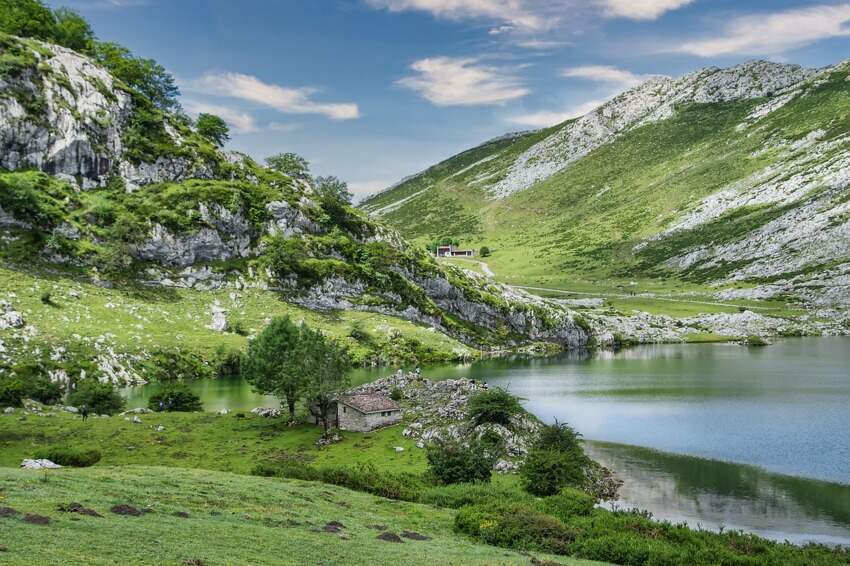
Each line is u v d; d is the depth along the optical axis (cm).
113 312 16925
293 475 6206
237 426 9675
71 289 17200
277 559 3153
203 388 14250
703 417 11044
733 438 9569
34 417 9531
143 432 9100
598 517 5197
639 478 7756
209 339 17350
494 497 5794
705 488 7356
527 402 12662
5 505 3312
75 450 6712
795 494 7125
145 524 3403
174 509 3906
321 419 9856
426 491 6038
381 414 9412
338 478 6112
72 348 14275
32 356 13238
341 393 9750
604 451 8981
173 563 2786
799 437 9544
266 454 8256
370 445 8550
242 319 19525
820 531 6025
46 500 3553
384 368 18312
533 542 4569
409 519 4928
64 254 18400
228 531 3547
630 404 12350
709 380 15175
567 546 4519
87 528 3105
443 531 4731
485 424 8844
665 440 9531
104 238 19775
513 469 7844
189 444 8656
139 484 4591
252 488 5050
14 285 16175
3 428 8738
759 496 7062
